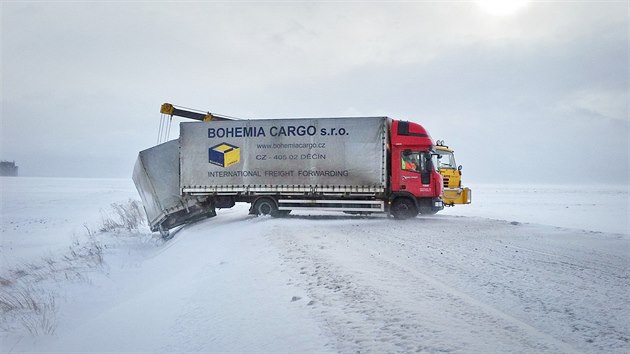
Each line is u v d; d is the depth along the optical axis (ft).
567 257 33.35
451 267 29.19
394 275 26.58
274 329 18.31
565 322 18.31
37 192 213.05
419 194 64.44
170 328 21.04
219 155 64.59
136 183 70.79
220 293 24.95
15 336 25.66
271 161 63.98
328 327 17.70
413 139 64.75
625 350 15.37
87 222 88.53
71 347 22.13
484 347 15.46
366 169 62.75
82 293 35.19
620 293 22.90
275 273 27.96
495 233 48.34
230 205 66.95
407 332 16.89
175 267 39.22
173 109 76.33
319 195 64.80
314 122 63.46
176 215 67.05
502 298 21.79
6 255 57.16
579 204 139.44
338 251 35.42
